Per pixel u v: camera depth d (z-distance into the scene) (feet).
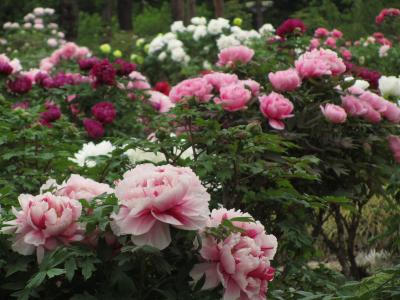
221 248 8.16
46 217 8.16
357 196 16.01
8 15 77.41
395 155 15.60
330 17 62.54
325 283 12.86
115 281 8.08
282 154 14.80
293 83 14.90
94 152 13.74
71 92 21.20
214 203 13.12
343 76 16.01
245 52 16.96
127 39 59.06
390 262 17.81
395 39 44.16
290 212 13.43
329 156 14.96
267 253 8.64
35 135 13.75
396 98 16.76
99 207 8.05
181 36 40.70
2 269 8.65
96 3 92.84
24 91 20.59
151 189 7.80
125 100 21.47
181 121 13.42
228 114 14.80
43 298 8.59
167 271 8.03
